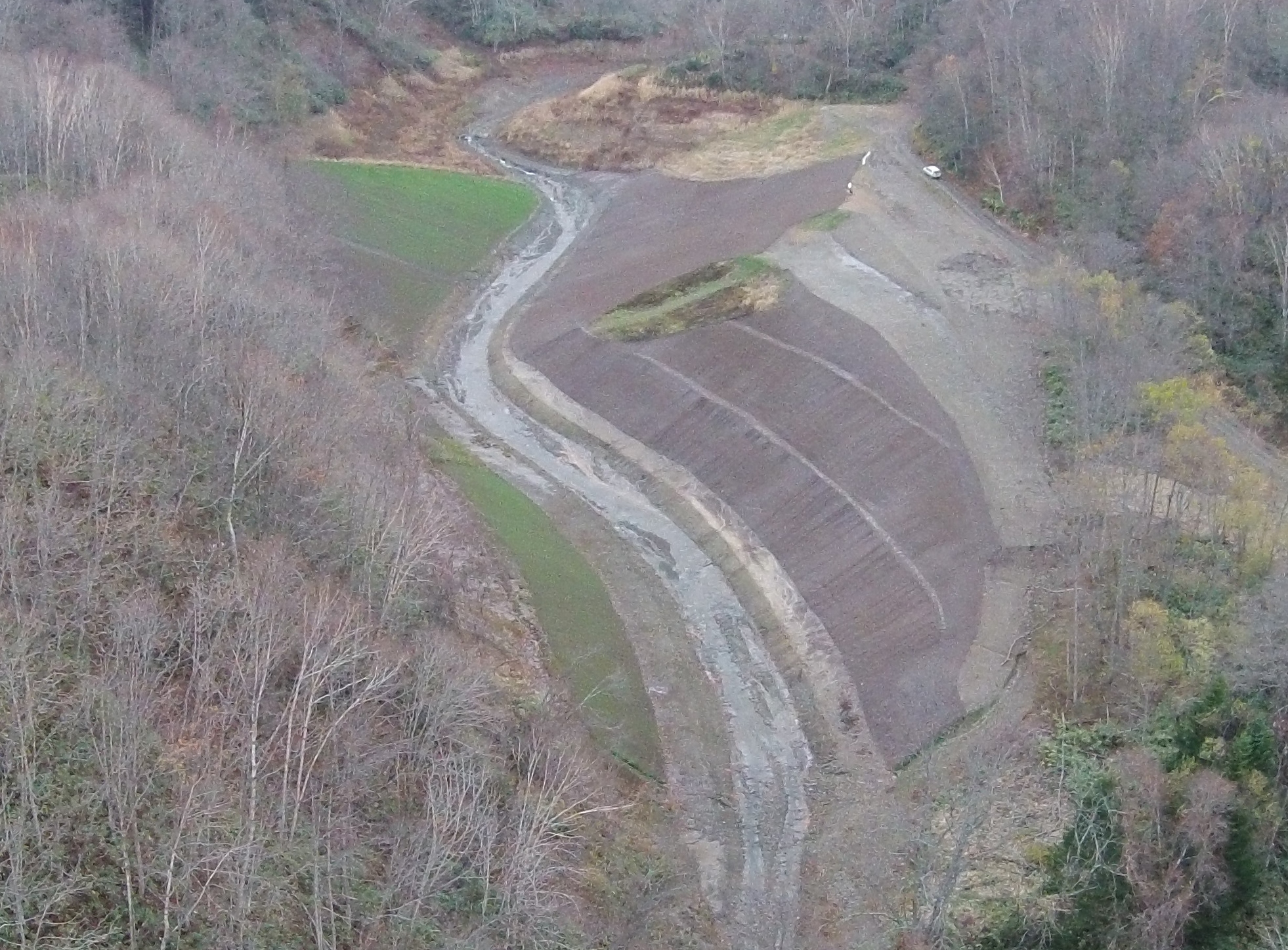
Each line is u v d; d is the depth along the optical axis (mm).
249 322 61312
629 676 56594
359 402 65000
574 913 42125
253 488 49469
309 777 37969
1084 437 59406
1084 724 49125
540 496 70125
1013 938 41250
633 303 85375
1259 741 40469
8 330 50875
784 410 71625
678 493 70438
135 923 33688
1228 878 38562
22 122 76062
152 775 36844
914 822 46688
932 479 63375
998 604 56156
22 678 36906
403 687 44625
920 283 80250
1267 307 66812
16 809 34688
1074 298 68562
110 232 60469
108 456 46031
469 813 40406
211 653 39969
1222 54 91188
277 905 36281
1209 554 50844
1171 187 75812
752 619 61844
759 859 48906
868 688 55875
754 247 87750
